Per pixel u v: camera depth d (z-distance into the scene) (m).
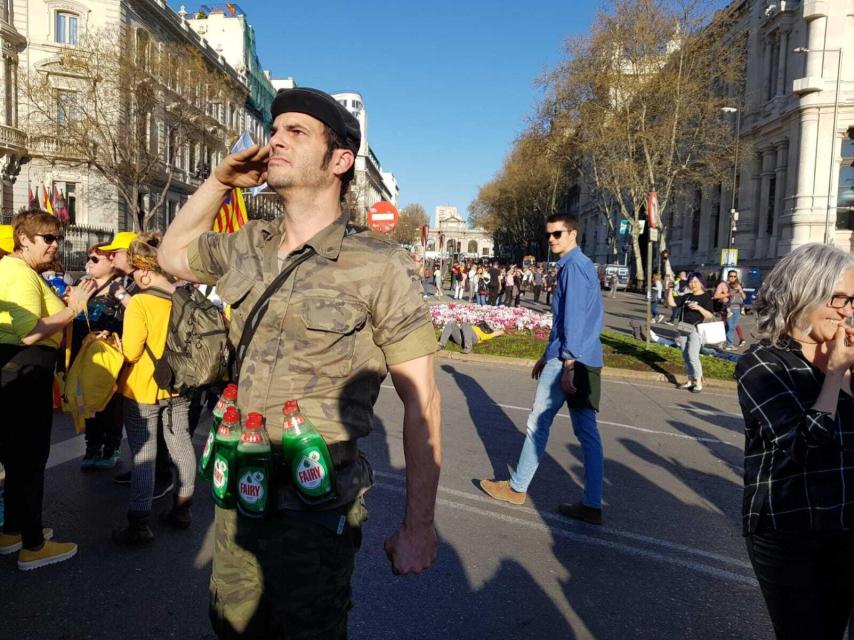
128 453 5.77
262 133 67.25
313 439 1.78
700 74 37.31
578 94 38.66
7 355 3.38
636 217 43.66
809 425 1.97
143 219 41.59
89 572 3.64
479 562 3.95
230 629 1.94
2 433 3.48
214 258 2.11
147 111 34.41
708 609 3.50
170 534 4.18
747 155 43.09
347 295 1.84
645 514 4.85
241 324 1.98
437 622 3.26
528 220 72.12
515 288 29.17
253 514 1.80
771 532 2.08
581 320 4.38
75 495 4.78
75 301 3.50
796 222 39.31
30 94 31.94
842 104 37.97
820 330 2.08
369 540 4.22
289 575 1.83
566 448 6.59
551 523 4.60
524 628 3.24
